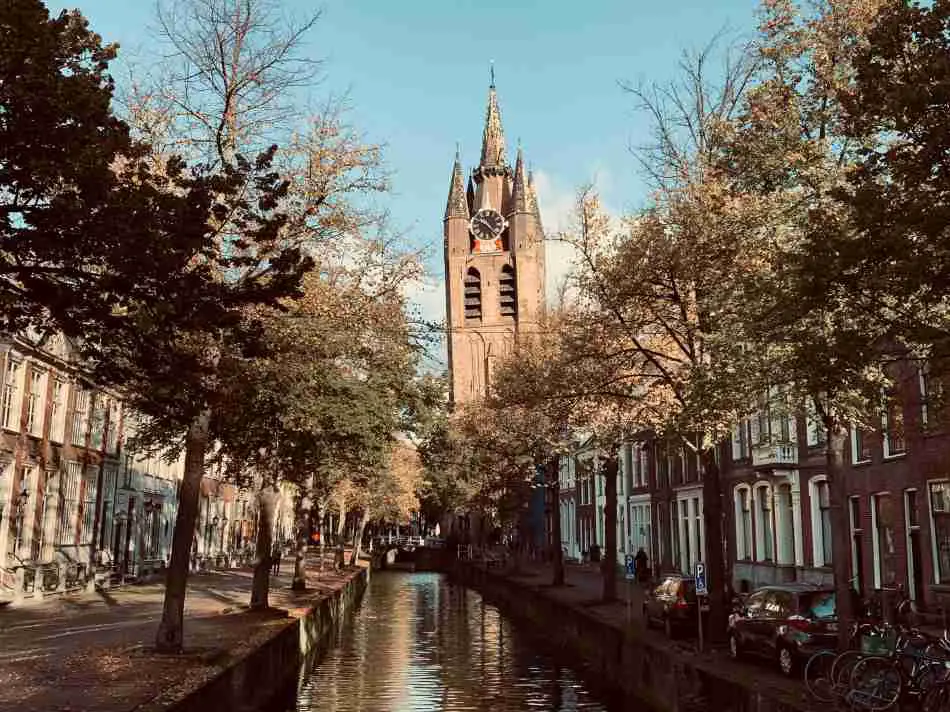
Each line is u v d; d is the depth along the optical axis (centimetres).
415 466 6456
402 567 9569
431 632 3353
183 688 1271
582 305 2245
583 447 3253
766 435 1986
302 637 2336
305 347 2083
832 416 1458
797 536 3172
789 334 1282
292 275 1125
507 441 4134
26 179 923
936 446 2280
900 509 2473
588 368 2322
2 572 2644
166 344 1084
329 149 1875
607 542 3088
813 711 1210
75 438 3278
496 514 5091
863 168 1070
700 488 4212
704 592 1953
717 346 1625
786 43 1602
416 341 2377
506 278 11944
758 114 1609
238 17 1855
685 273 1950
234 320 1086
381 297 2205
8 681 1330
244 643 1783
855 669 1251
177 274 1019
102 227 932
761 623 1747
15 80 883
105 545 3597
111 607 2638
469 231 12200
